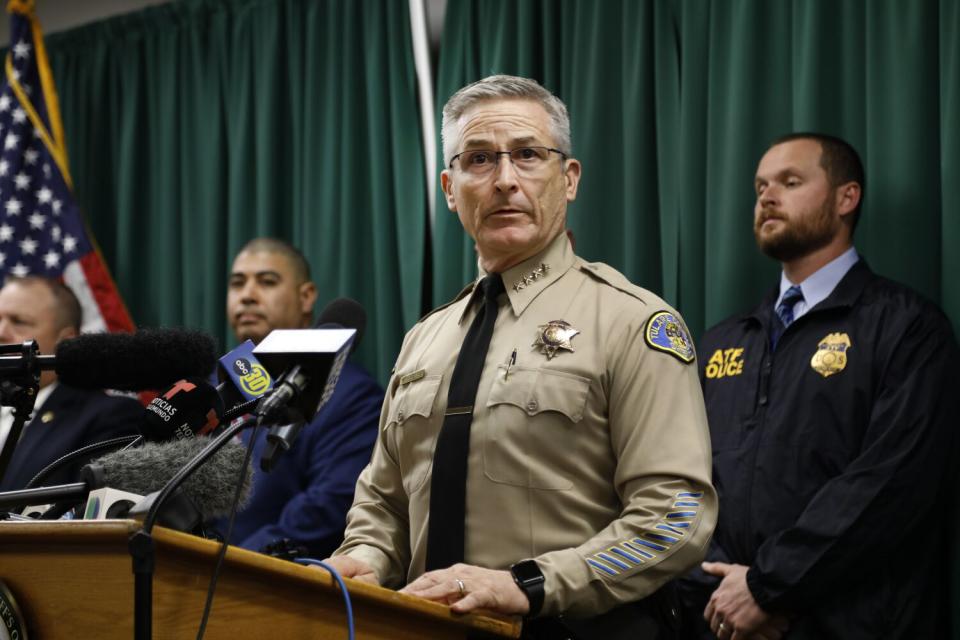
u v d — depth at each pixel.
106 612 1.06
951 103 2.76
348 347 1.17
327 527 3.05
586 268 1.82
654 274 3.31
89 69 4.81
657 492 1.57
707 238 3.15
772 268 3.06
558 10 3.59
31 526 1.06
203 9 4.46
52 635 1.08
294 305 3.76
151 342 1.36
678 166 3.27
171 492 1.04
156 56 4.62
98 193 4.72
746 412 2.63
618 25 3.44
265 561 1.13
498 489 1.64
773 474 2.50
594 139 3.41
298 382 1.13
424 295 3.84
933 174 2.85
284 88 4.24
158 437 1.33
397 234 3.89
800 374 2.56
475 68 3.72
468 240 3.61
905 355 2.46
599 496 1.66
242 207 4.24
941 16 2.81
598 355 1.68
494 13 3.68
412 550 1.74
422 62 3.92
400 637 1.30
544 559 1.49
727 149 3.13
